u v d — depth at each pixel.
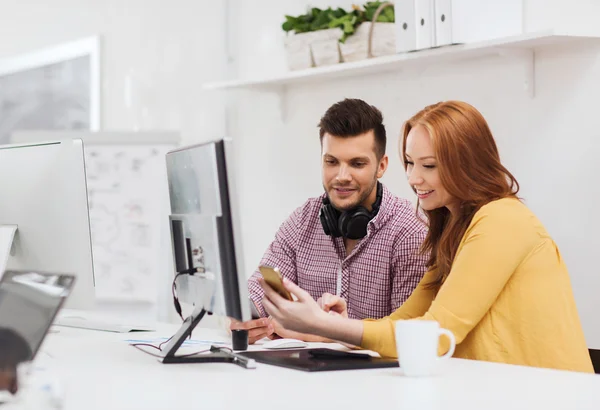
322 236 2.53
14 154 2.17
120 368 1.59
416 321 1.50
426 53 2.86
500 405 1.23
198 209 1.65
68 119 4.72
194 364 1.65
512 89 2.88
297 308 1.68
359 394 1.32
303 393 1.33
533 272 1.80
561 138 2.74
